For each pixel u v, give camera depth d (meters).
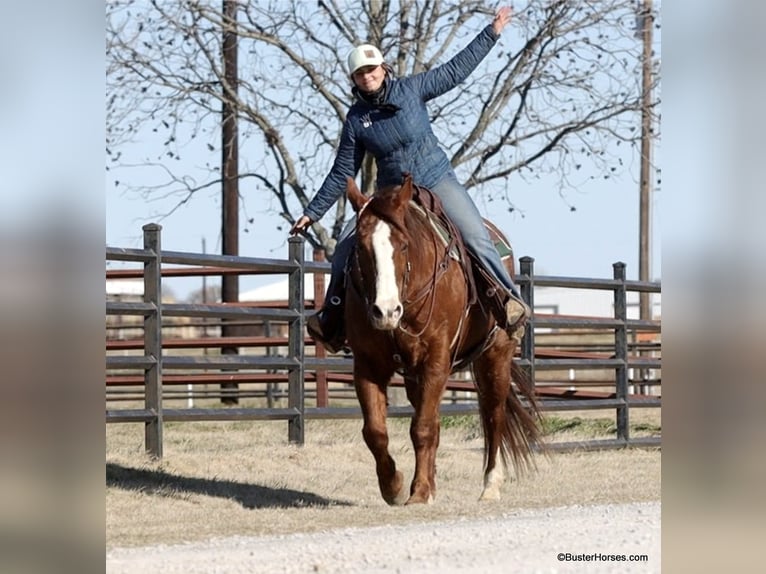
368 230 11.28
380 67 12.68
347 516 11.61
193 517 11.72
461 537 9.89
